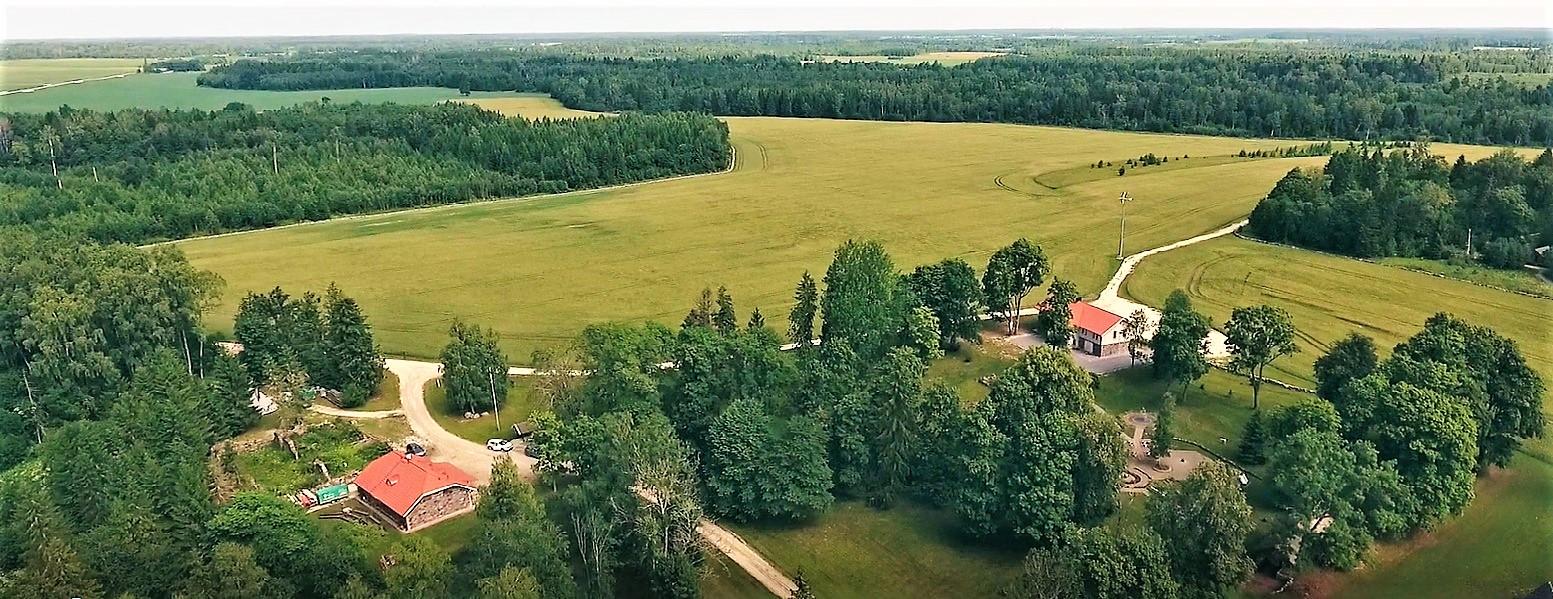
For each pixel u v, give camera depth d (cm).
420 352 13912
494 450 10862
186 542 8194
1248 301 15638
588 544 8275
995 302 13975
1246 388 12138
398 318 15438
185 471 8738
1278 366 12800
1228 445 10650
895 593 8388
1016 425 9181
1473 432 8981
